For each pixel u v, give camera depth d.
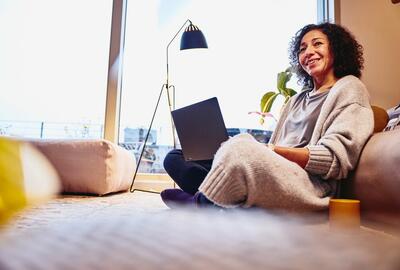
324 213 0.92
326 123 1.08
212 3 2.81
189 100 2.69
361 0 2.47
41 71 2.77
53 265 0.18
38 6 2.85
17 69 2.76
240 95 2.68
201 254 0.19
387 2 2.46
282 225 0.25
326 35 1.37
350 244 0.21
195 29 2.32
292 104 1.46
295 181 0.92
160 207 1.44
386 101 2.36
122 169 2.15
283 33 2.75
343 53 1.35
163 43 2.80
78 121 2.72
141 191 2.42
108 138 2.62
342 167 0.95
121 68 2.75
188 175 1.34
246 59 2.72
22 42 2.80
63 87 2.75
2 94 2.73
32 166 0.26
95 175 1.93
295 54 1.58
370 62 2.40
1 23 2.81
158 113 2.70
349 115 1.02
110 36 2.71
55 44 2.80
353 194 0.97
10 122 2.71
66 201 1.61
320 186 0.99
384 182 0.82
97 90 2.74
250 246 0.20
